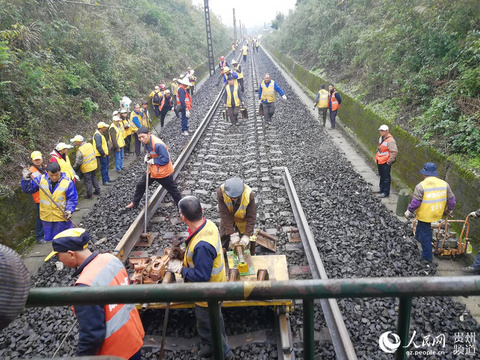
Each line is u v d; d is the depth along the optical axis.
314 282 1.20
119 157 10.29
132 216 6.86
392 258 5.46
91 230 6.58
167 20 28.53
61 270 5.55
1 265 1.06
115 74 15.05
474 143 6.67
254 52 52.94
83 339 2.33
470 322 4.27
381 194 7.96
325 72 19.70
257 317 4.24
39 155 5.96
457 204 6.41
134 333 2.66
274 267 4.30
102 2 19.97
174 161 10.14
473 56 7.89
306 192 7.75
